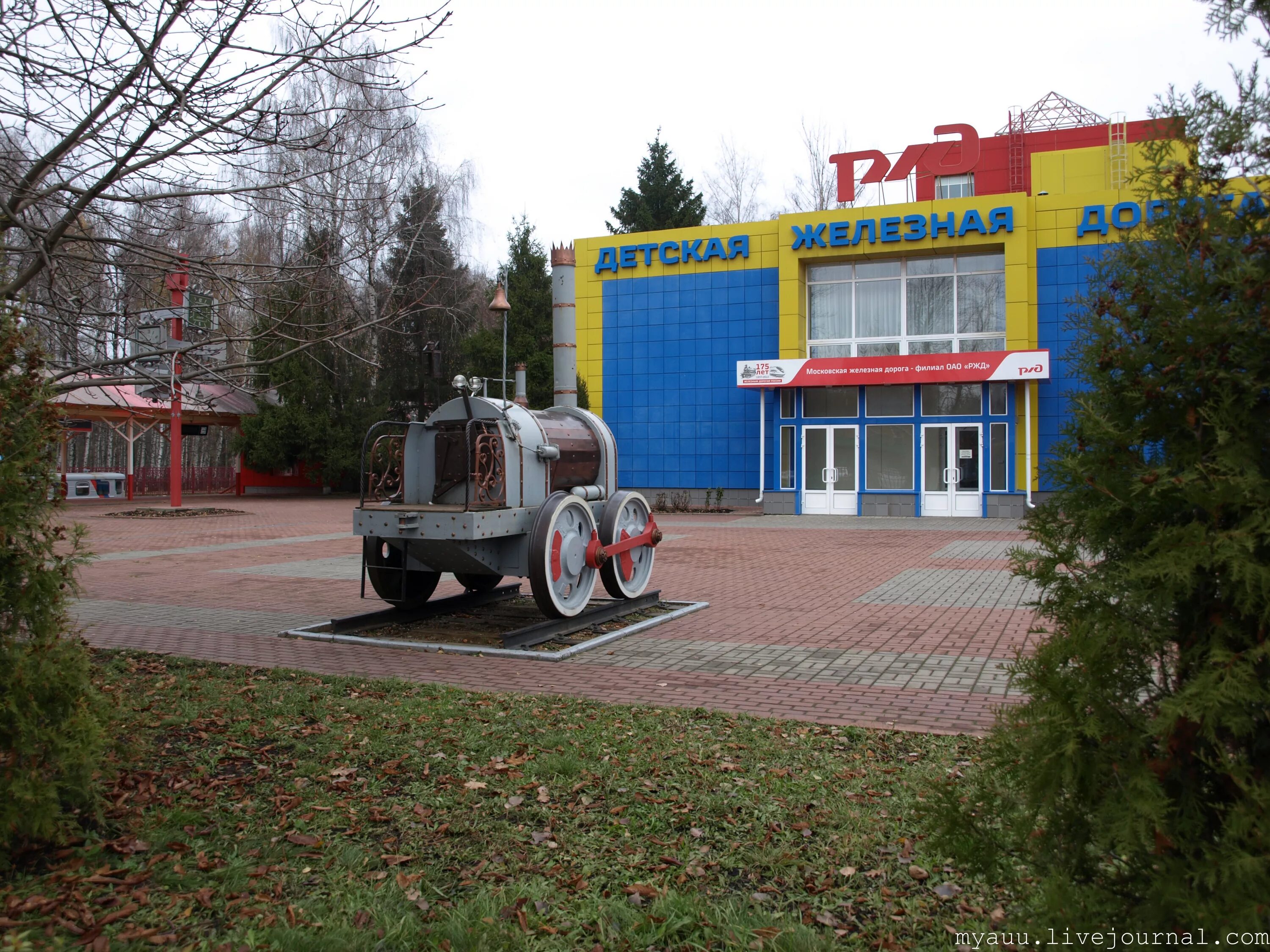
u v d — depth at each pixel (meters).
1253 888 2.02
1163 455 2.33
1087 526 2.42
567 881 3.47
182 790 4.37
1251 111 2.29
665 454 27.61
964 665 7.06
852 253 24.95
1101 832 2.30
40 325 5.80
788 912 3.24
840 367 24.06
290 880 3.50
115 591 11.48
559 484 9.27
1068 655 2.39
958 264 24.92
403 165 12.08
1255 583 2.06
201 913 3.26
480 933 3.06
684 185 43.00
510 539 8.61
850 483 25.11
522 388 9.88
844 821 3.96
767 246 26.64
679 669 7.05
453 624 9.18
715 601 10.49
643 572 9.94
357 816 4.10
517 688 6.47
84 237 5.51
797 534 19.23
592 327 28.33
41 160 5.12
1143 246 2.42
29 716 3.49
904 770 4.55
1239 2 2.31
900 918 3.19
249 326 7.49
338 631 8.67
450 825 3.98
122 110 4.97
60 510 3.70
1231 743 2.23
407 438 8.89
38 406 3.59
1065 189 25.42
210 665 7.05
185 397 6.55
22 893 3.35
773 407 25.91
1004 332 24.44
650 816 4.06
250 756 4.91
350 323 6.89
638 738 5.12
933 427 24.25
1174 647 2.31
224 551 16.44
